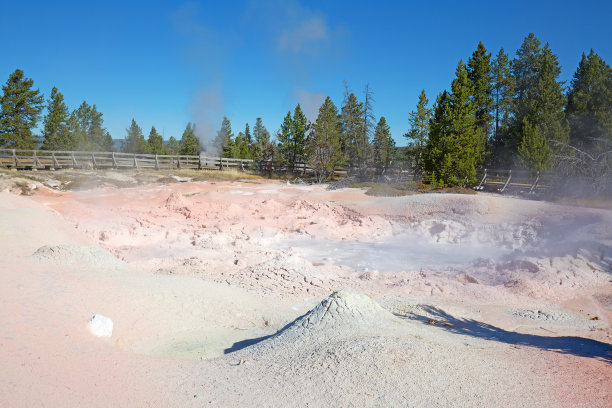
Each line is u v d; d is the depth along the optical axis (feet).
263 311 25.59
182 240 50.19
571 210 57.62
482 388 13.79
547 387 14.29
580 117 115.34
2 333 14.69
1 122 154.81
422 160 108.17
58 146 180.24
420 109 116.78
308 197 78.18
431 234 57.82
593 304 31.07
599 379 15.31
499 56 144.05
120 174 95.30
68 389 12.38
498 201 64.03
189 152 229.66
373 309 21.39
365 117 130.93
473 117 100.73
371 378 13.96
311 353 16.40
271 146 168.76
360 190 86.99
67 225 42.19
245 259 40.83
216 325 22.16
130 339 18.13
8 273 21.09
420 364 15.12
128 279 24.79
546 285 34.12
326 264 42.96
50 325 16.34
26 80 160.04
